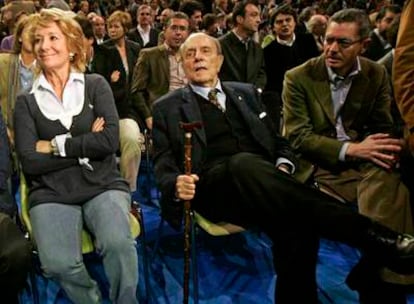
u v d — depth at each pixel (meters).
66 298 2.58
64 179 2.35
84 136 2.36
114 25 4.52
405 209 2.24
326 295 2.55
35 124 2.40
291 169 2.63
